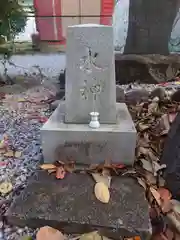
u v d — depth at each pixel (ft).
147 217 4.56
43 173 5.87
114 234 4.42
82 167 6.13
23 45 17.56
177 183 5.17
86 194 5.13
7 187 5.57
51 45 17.97
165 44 16.48
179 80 15.11
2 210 4.94
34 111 10.75
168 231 4.46
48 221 4.54
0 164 6.59
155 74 14.96
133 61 14.84
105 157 6.16
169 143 5.83
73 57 5.90
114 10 16.89
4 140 7.92
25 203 4.90
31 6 16.92
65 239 4.36
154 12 15.90
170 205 4.93
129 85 14.55
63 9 17.04
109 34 5.68
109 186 5.34
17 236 4.43
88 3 16.84
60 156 6.24
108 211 4.70
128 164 6.16
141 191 5.21
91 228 4.46
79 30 5.69
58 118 6.72
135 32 16.38
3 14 14.44
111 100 6.16
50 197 5.05
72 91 6.13
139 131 7.52
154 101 9.68
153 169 5.82
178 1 15.71
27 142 7.83
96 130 5.95
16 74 16.25
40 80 15.34
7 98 12.60
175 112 8.52
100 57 5.85
